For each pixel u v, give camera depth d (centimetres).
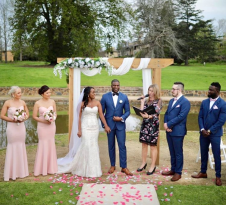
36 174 486
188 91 1961
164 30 3650
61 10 2516
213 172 525
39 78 2306
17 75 2361
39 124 484
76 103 547
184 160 603
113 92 502
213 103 455
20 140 470
